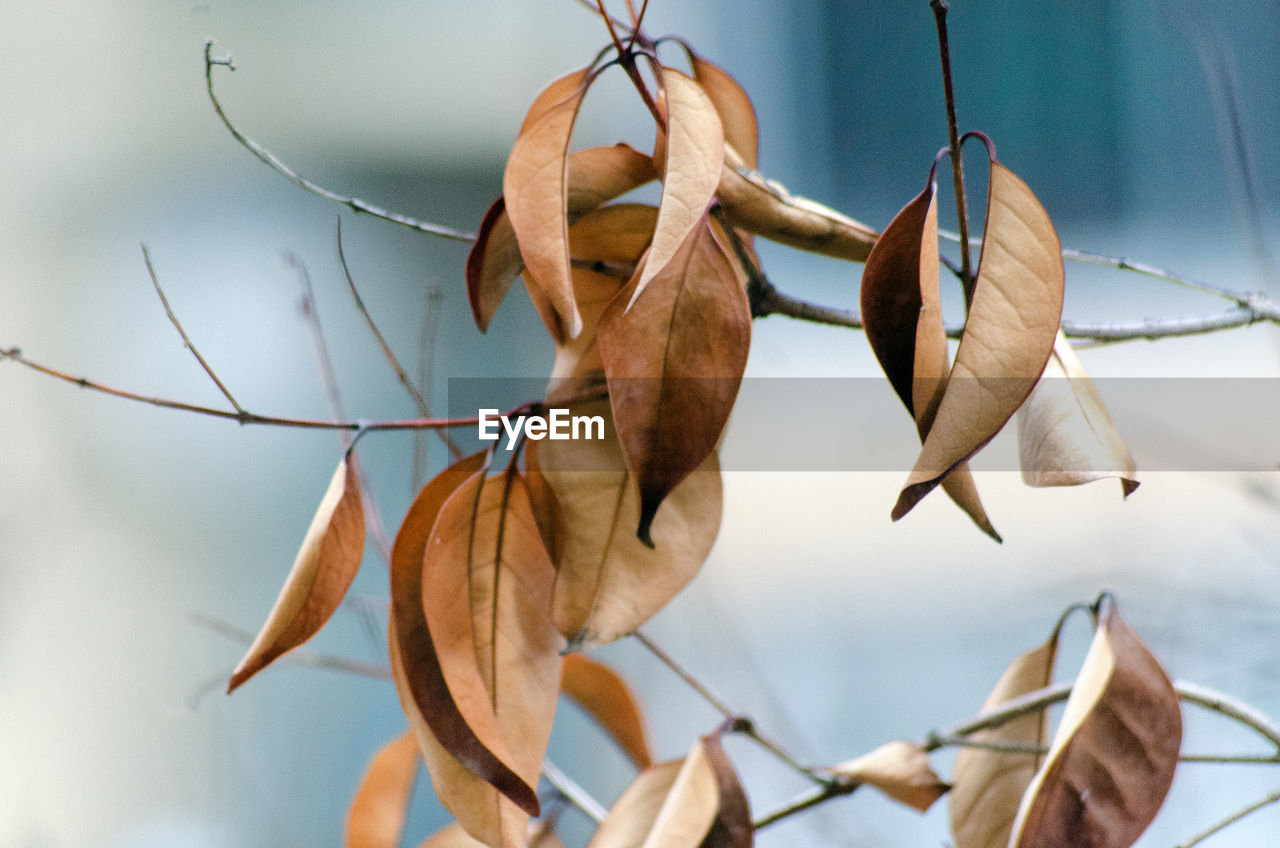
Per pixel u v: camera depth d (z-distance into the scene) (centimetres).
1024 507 170
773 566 191
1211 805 130
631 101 205
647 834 87
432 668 84
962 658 183
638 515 84
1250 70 210
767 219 85
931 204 81
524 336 224
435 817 174
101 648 187
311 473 217
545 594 85
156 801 177
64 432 210
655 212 86
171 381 219
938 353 81
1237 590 117
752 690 155
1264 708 121
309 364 223
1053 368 83
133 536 204
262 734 180
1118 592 118
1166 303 207
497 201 85
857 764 91
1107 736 84
